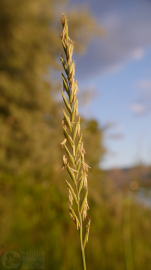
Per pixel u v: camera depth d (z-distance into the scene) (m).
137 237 1.47
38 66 5.99
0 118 5.07
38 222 1.74
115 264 1.36
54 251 1.39
